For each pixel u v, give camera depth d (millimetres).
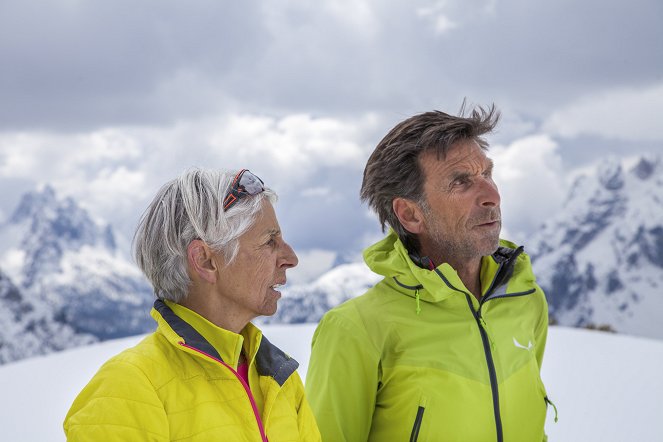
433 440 2012
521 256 2211
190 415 1466
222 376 1527
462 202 2037
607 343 10859
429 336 2047
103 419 1394
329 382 2047
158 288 1590
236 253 1543
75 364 10328
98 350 11523
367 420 2082
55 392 8602
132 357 1483
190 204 1531
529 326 2203
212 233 1524
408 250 2184
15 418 7426
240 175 1587
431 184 2057
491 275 2162
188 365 1516
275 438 1606
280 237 1628
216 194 1541
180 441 1447
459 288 2020
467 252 2078
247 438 1512
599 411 7086
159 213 1563
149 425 1415
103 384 1437
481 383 2029
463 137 2057
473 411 2014
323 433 2023
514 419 2090
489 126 2066
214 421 1475
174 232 1540
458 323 2057
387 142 2127
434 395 2008
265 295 1587
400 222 2154
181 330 1527
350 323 2080
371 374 2055
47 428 7074
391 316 2074
